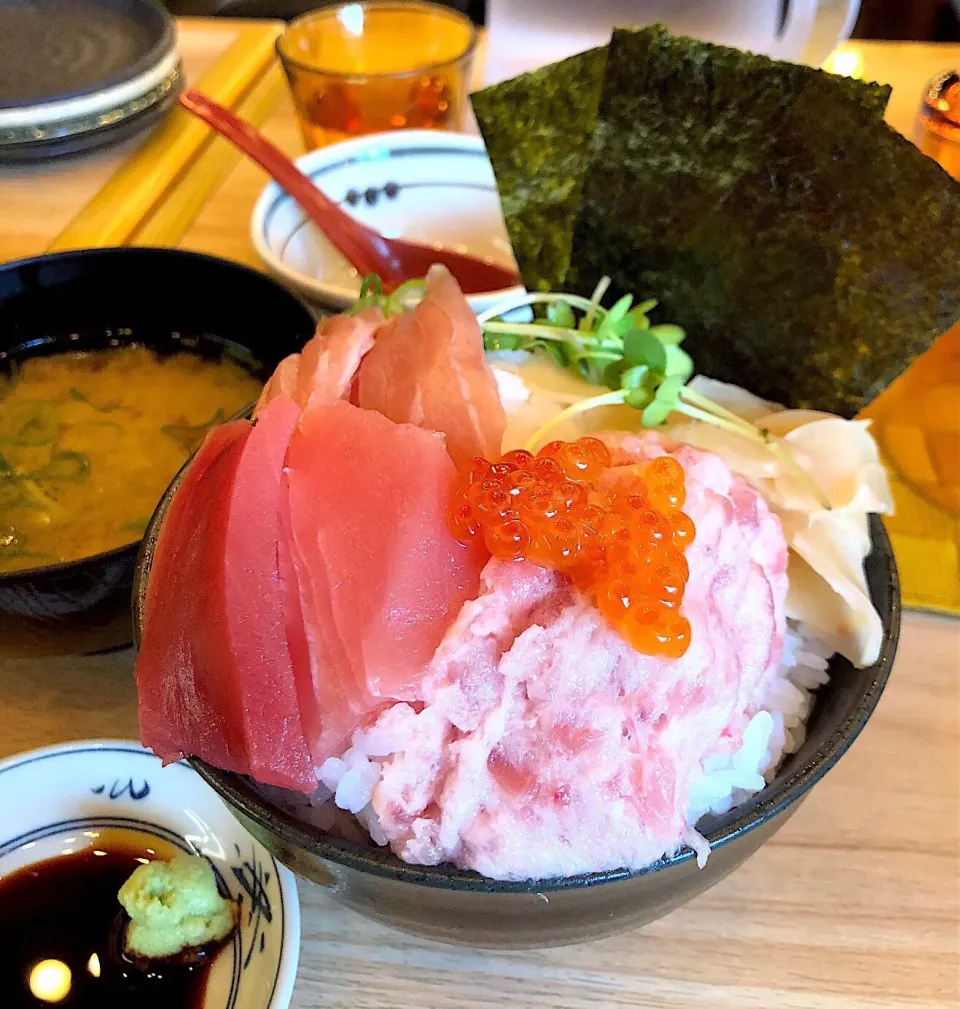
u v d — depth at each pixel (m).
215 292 0.25
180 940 0.16
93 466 0.24
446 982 0.17
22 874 0.18
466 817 0.13
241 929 0.17
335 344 0.17
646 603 0.13
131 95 0.36
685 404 0.19
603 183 0.21
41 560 0.21
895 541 0.23
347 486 0.15
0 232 0.33
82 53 0.39
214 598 0.14
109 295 0.26
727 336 0.21
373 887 0.13
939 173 0.17
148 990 0.16
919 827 0.19
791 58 0.24
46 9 0.42
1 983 0.16
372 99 0.35
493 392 0.17
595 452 0.15
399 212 0.33
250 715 0.13
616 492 0.14
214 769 0.14
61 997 0.16
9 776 0.18
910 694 0.21
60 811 0.18
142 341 0.27
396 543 0.14
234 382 0.26
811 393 0.21
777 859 0.18
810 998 0.16
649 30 0.18
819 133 0.18
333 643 0.14
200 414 0.25
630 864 0.13
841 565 0.17
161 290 0.26
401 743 0.13
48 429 0.24
